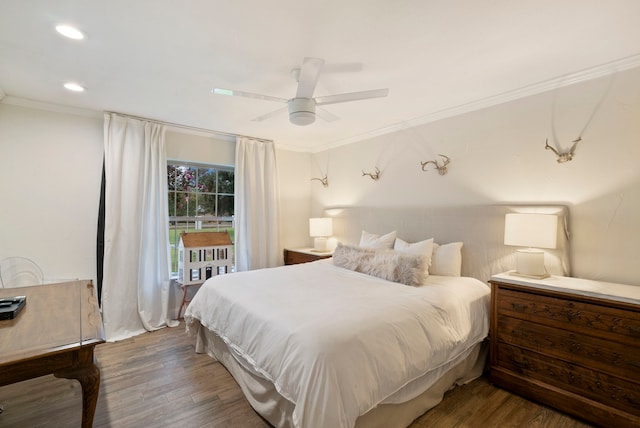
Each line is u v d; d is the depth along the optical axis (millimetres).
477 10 1566
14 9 1546
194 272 3525
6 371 1147
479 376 2350
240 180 4062
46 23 1673
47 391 2129
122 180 3193
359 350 1495
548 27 1713
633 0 1479
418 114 3254
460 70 2248
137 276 3244
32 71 2258
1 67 2195
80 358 1286
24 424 1788
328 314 1764
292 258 4465
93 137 3166
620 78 2117
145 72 2271
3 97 2697
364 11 1572
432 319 1908
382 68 2209
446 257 2850
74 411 1911
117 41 1858
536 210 2477
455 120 3068
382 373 1509
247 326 1930
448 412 1901
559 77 2348
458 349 2021
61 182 3008
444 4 1518
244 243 4078
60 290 2086
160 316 3404
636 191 2057
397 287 2400
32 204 2881
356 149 4168
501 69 2230
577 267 2299
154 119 3404
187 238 3535
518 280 2158
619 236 2117
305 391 1365
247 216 4105
